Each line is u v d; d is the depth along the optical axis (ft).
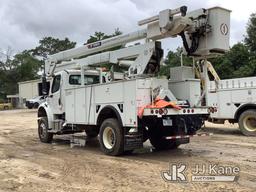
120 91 33.14
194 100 33.81
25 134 58.23
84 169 28.94
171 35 33.17
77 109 39.22
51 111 45.37
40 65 298.35
